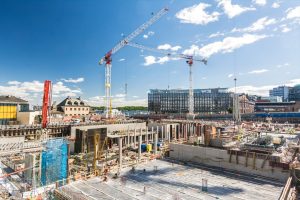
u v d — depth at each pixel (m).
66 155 36.31
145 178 35.94
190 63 171.00
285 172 34.09
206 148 43.69
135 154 58.19
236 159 39.50
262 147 41.16
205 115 161.88
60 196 29.02
